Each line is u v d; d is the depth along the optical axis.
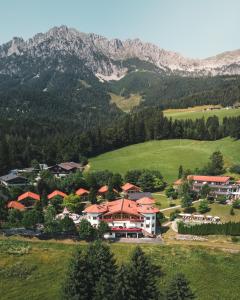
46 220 123.06
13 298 87.50
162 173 189.25
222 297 87.38
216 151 194.50
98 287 75.50
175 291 72.00
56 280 94.56
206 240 116.44
